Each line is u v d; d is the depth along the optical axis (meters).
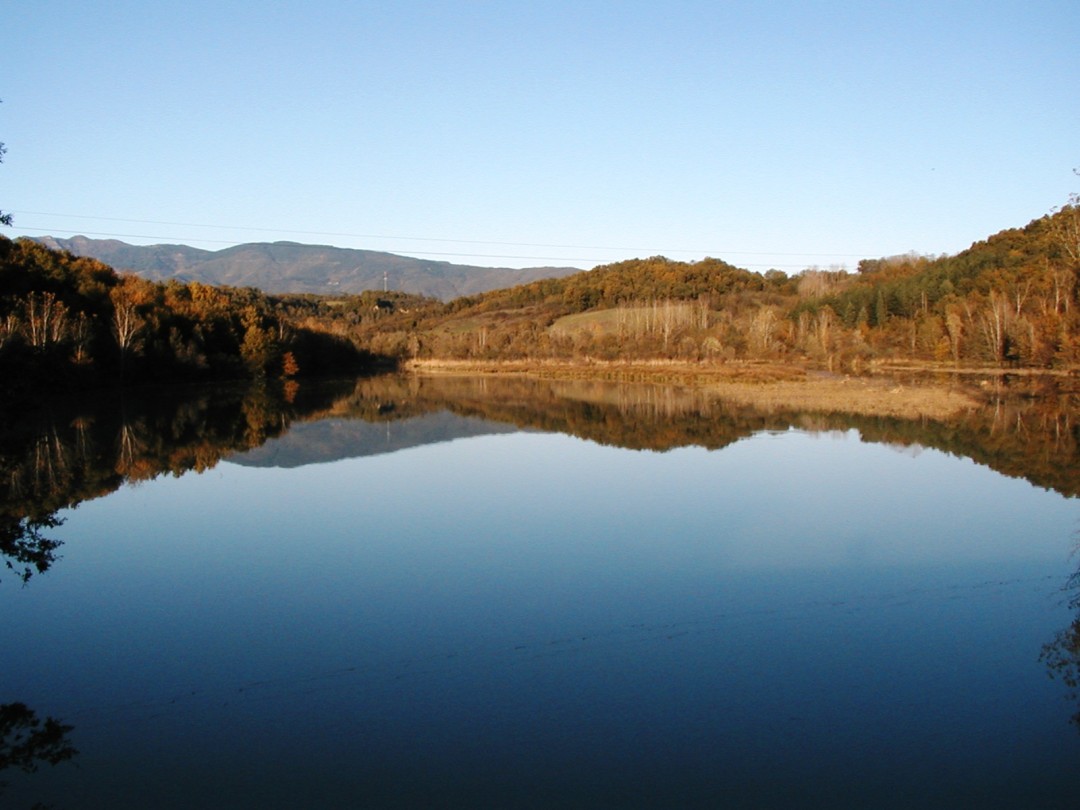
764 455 32.62
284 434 42.50
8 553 19.53
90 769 9.98
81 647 13.80
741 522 21.67
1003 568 17.47
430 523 22.23
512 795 9.45
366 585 16.94
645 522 21.83
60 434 40.81
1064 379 64.69
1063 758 10.10
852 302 113.12
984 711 11.29
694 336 100.25
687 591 16.25
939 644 13.55
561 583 16.84
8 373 49.81
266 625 14.73
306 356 102.38
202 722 11.13
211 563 18.64
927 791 9.48
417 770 9.95
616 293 158.62
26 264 67.25
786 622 14.55
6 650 13.70
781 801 9.30
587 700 11.69
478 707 11.52
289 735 10.78
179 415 51.44
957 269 112.31
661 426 43.47
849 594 15.97
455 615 15.09
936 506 23.25
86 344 60.81
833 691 11.91
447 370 117.06
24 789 9.54
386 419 50.34
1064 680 12.15
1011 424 40.78
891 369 83.12
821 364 86.12
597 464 31.50
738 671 12.58
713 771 9.90
